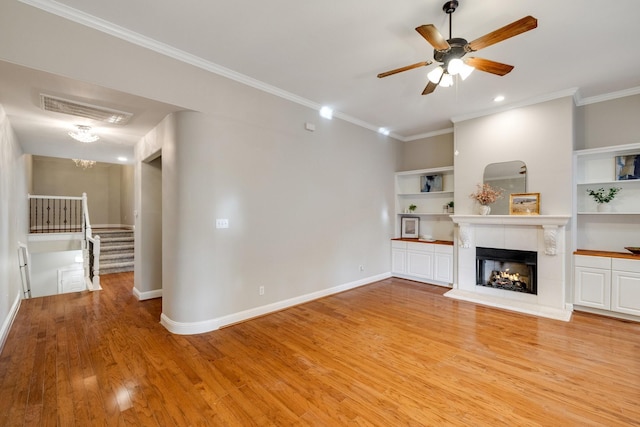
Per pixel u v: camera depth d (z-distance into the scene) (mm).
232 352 2852
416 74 3498
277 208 4004
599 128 4105
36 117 3418
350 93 4043
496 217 4398
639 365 2602
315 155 4492
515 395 2195
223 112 3438
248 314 3703
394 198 6078
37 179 8883
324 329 3412
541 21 2518
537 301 4148
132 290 4996
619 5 2318
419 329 3412
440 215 5770
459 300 4488
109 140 4480
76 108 3131
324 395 2199
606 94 4035
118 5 2326
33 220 8586
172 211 3350
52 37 2340
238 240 3605
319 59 3184
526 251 4238
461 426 1880
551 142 4055
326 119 4652
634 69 3367
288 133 4113
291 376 2447
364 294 4805
